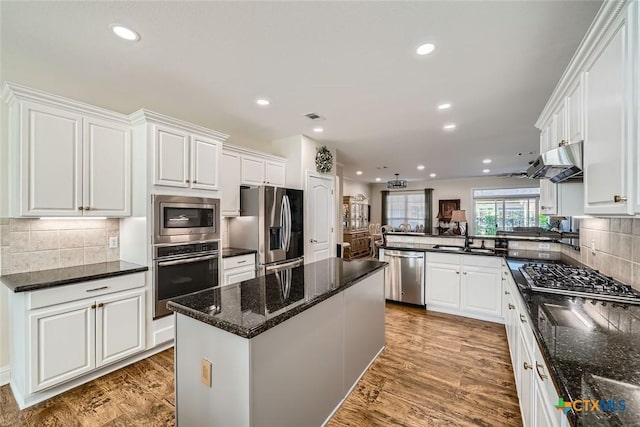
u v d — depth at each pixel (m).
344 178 9.63
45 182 2.18
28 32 1.75
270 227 3.70
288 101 2.88
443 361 2.61
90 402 2.04
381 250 4.30
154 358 2.62
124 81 2.42
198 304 1.53
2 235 2.24
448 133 4.05
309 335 1.68
